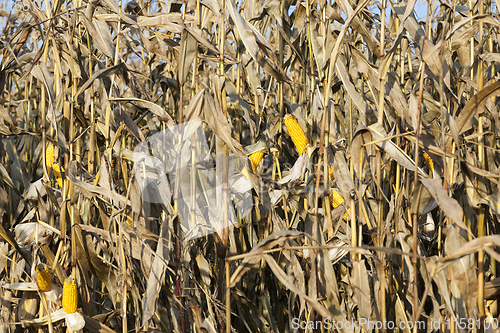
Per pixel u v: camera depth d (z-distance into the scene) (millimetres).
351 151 1884
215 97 2105
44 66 2189
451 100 2582
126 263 2131
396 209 2125
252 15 2891
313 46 2293
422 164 2793
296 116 2461
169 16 2396
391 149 1887
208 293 2195
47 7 2471
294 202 2229
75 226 2100
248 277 2406
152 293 1940
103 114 2598
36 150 3340
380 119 1917
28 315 2203
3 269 2496
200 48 2744
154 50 2799
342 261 2330
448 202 1468
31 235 2270
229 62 2326
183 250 2230
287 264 2402
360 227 1904
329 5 2547
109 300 2666
